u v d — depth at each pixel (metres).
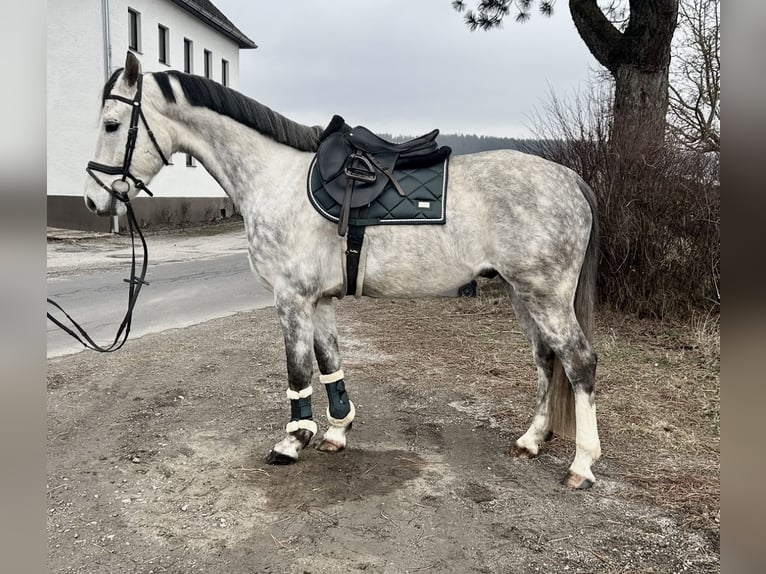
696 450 3.47
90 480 3.09
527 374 5.04
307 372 3.24
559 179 3.05
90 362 5.31
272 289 3.36
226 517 2.73
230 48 24.58
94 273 10.17
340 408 3.46
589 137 6.78
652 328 6.29
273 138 3.29
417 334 6.61
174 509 2.80
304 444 3.31
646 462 3.31
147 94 3.20
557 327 2.97
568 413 3.21
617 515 2.75
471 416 4.10
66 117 15.34
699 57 10.00
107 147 3.17
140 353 5.64
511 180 2.99
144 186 3.28
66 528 2.64
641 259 6.49
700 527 2.63
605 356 5.42
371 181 3.02
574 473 3.01
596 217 3.15
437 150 3.14
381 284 3.15
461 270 3.08
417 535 2.58
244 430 3.81
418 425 3.93
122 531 2.62
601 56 7.84
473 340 6.28
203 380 4.88
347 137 3.17
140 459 3.35
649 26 7.17
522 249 2.92
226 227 20.52
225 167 3.33
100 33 15.01
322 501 2.88
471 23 9.87
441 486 3.04
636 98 7.47
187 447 3.52
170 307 7.87
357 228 3.04
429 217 3.00
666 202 6.20
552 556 2.44
